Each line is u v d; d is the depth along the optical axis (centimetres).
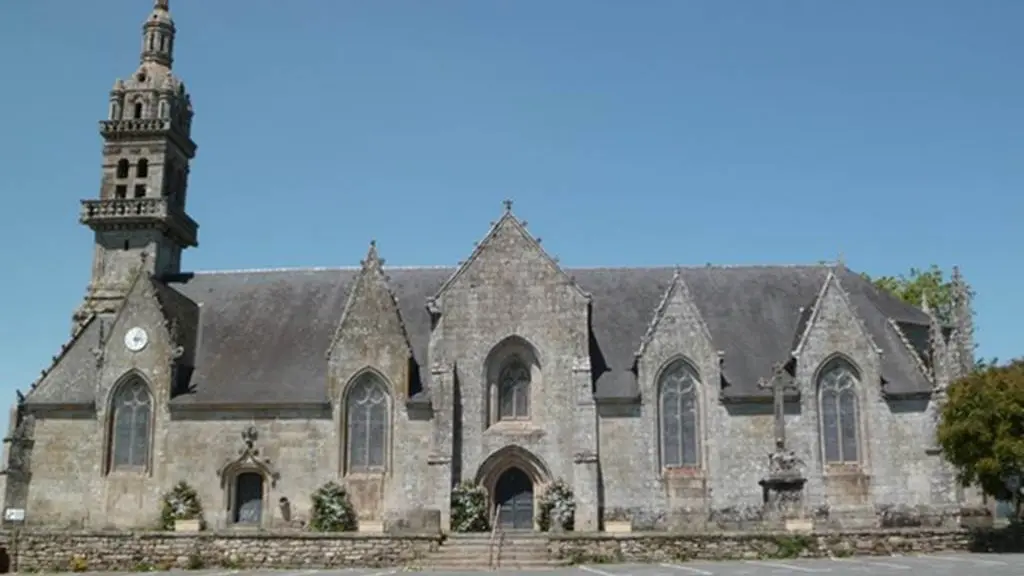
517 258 5616
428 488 5288
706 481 5362
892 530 4662
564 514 5191
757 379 5553
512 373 5572
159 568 4528
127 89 6519
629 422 5447
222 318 6059
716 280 6200
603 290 6125
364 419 5500
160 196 6378
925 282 8681
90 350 5866
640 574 3847
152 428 5544
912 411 5419
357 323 5575
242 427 5503
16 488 5472
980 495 5469
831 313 5550
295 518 5388
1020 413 4738
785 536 4566
